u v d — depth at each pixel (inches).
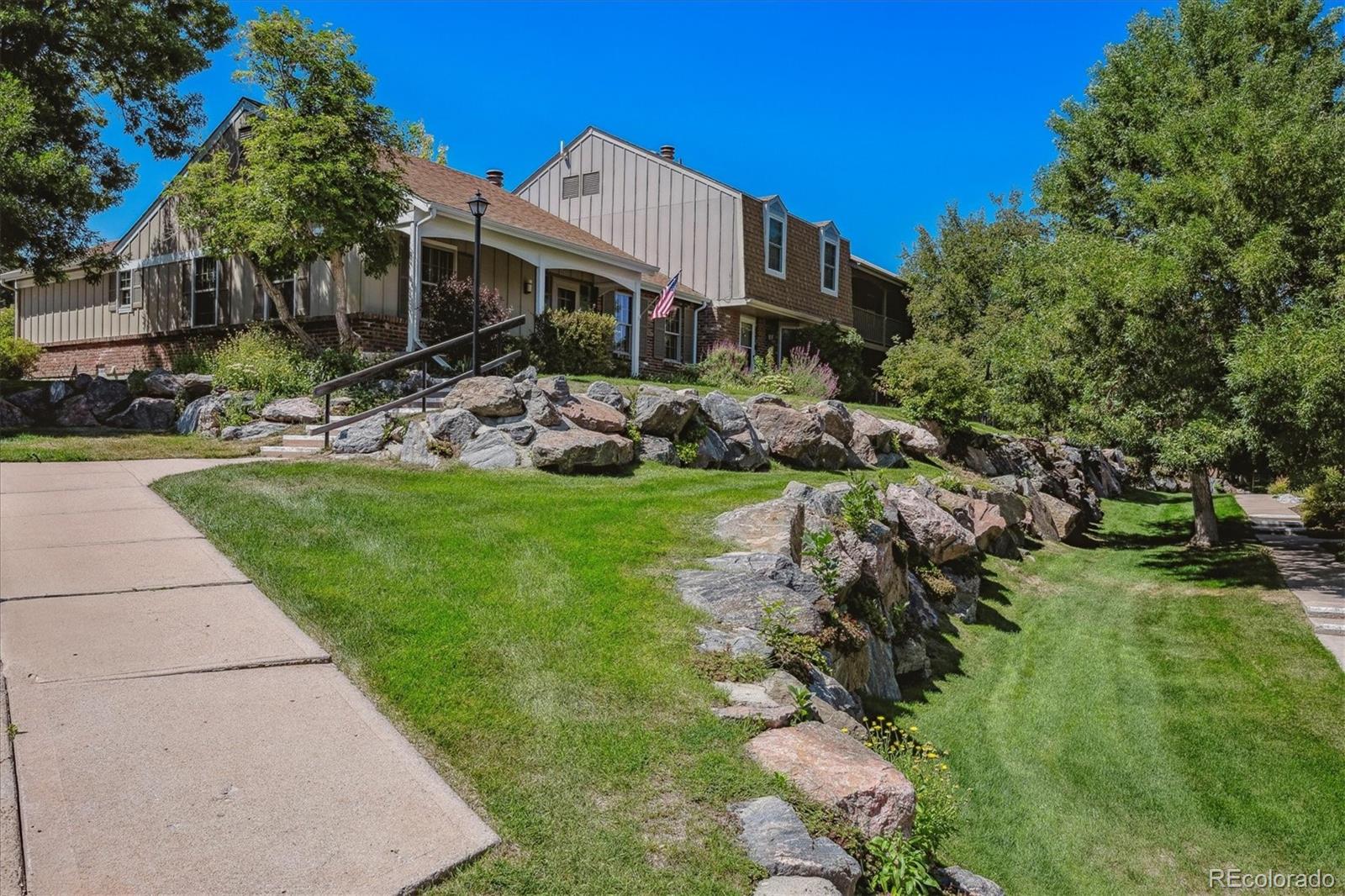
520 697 173.9
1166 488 1043.3
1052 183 724.0
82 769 133.3
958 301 1125.1
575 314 700.7
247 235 552.1
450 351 621.6
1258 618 416.5
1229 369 478.0
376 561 243.1
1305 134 467.2
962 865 201.6
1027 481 656.4
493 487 352.5
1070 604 450.3
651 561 263.7
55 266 689.0
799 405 626.2
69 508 298.8
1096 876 208.4
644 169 1011.3
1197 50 657.6
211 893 108.5
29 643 179.3
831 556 292.4
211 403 506.9
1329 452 447.5
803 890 125.5
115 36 716.0
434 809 133.3
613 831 134.5
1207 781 258.5
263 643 185.5
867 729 221.8
